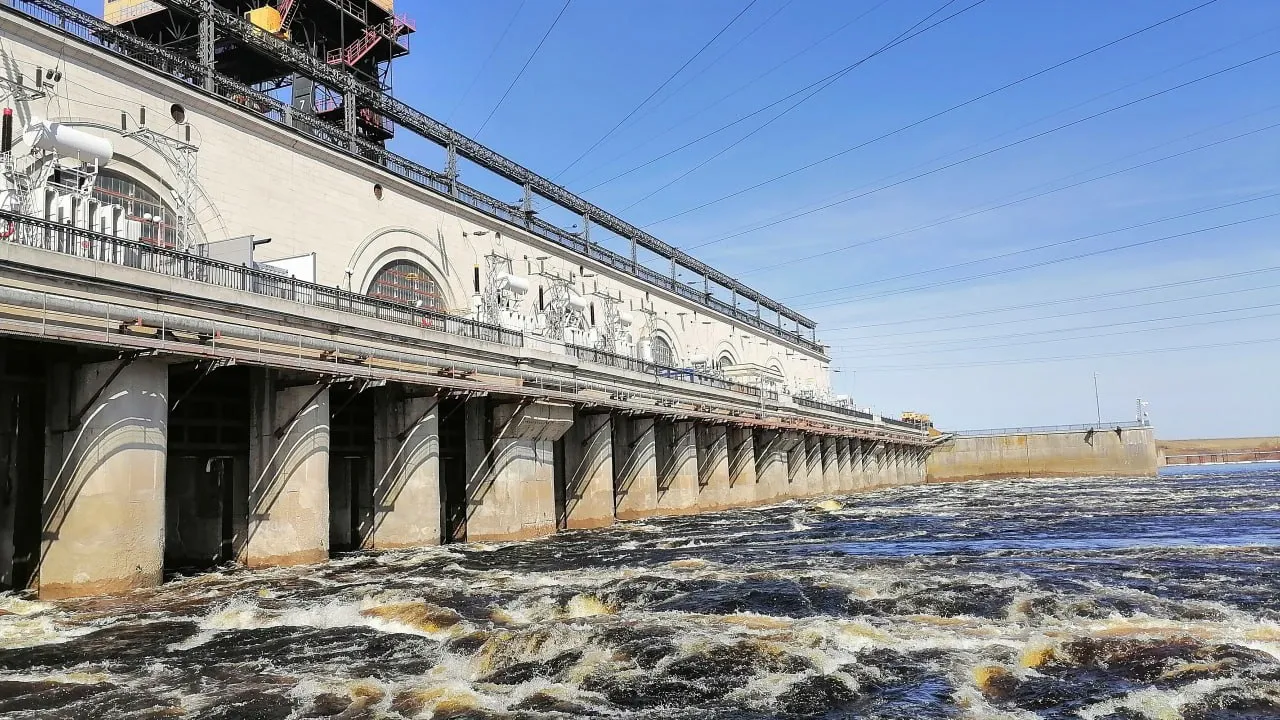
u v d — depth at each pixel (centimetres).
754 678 1424
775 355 10938
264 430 2961
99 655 1669
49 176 2522
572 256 6500
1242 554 2680
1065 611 1812
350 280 4266
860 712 1270
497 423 3881
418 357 3403
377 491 3544
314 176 4112
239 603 2158
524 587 2320
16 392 2573
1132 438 10919
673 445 5909
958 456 12088
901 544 3366
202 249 3247
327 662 1599
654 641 1633
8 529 2533
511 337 4278
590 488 4700
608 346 6169
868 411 11056
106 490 2278
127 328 2334
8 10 2842
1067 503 5669
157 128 3344
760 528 4378
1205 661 1420
